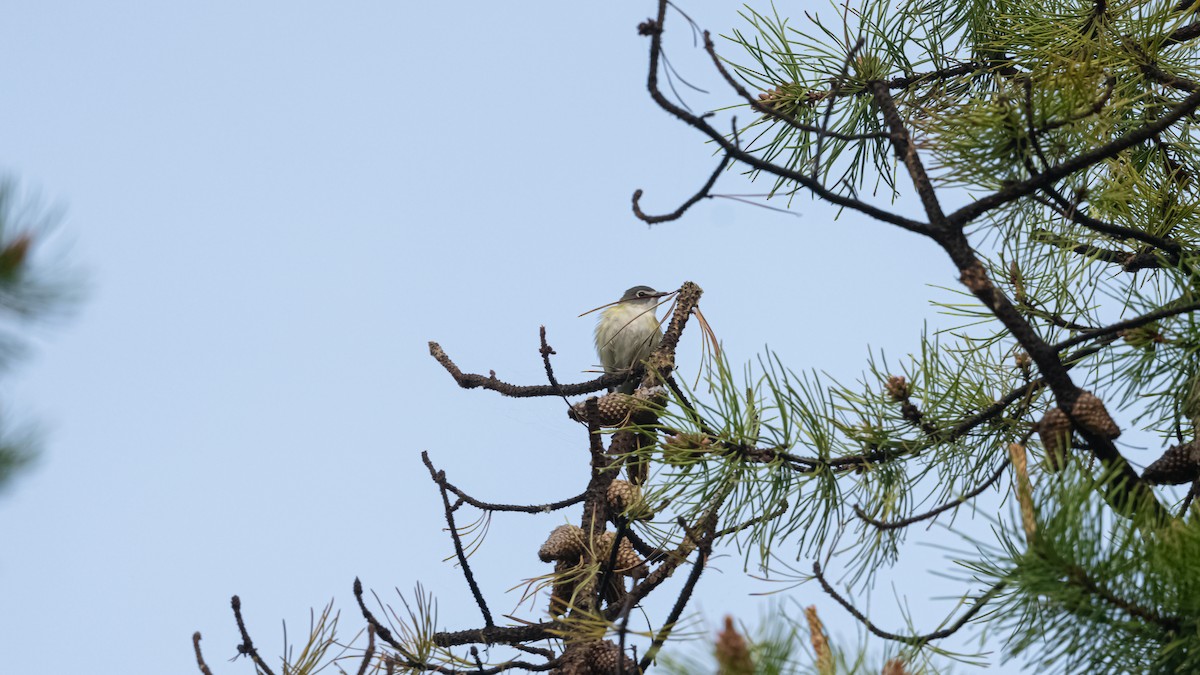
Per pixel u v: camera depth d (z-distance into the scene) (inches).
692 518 266.4
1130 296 263.3
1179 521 189.9
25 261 157.1
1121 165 303.3
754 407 267.9
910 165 258.5
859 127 351.9
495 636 287.0
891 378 269.9
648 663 242.1
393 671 249.9
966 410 276.5
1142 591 180.5
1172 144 316.2
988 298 244.8
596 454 306.5
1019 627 193.8
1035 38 335.0
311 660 241.4
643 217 237.3
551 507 321.7
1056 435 233.5
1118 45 317.4
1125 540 182.1
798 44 346.3
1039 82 283.6
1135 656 182.7
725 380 267.1
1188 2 323.6
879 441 266.1
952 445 271.9
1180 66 314.5
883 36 346.0
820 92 345.4
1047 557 180.7
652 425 273.1
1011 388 283.4
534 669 279.6
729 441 265.6
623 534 277.7
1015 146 251.0
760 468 264.7
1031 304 295.6
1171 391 276.8
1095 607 180.9
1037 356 240.5
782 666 164.1
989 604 216.2
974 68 357.7
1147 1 316.8
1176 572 178.1
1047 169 247.4
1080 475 193.6
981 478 274.5
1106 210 289.7
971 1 363.6
